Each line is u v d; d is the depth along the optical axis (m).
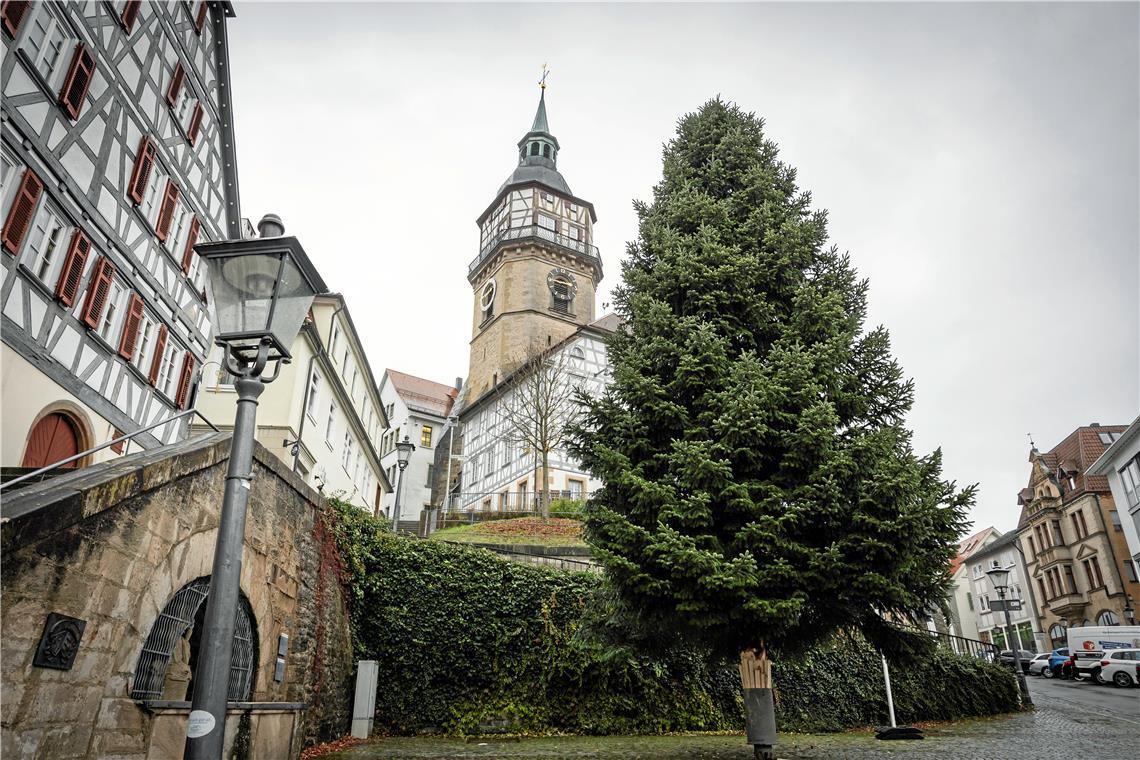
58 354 12.02
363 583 13.45
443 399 62.53
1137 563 35.56
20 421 11.09
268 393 21.84
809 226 12.45
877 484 9.50
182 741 7.05
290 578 10.38
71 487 5.92
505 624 14.12
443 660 13.58
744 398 10.25
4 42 10.65
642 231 13.77
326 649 11.71
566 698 13.91
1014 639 20.45
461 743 12.11
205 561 7.79
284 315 5.23
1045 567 52.44
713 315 12.04
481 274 55.06
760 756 10.05
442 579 14.05
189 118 16.64
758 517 10.08
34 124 11.31
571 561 19.30
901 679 17.20
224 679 4.27
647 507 10.29
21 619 5.31
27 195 11.16
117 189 13.67
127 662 6.49
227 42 18.11
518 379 41.12
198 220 17.02
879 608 10.08
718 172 13.95
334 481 27.05
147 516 6.82
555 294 51.28
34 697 5.40
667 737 13.43
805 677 16.03
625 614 10.52
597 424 11.87
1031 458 54.91
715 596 9.54
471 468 49.16
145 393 14.85
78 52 12.23
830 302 11.45
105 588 6.21
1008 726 15.81
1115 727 15.11
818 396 10.80
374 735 12.76
